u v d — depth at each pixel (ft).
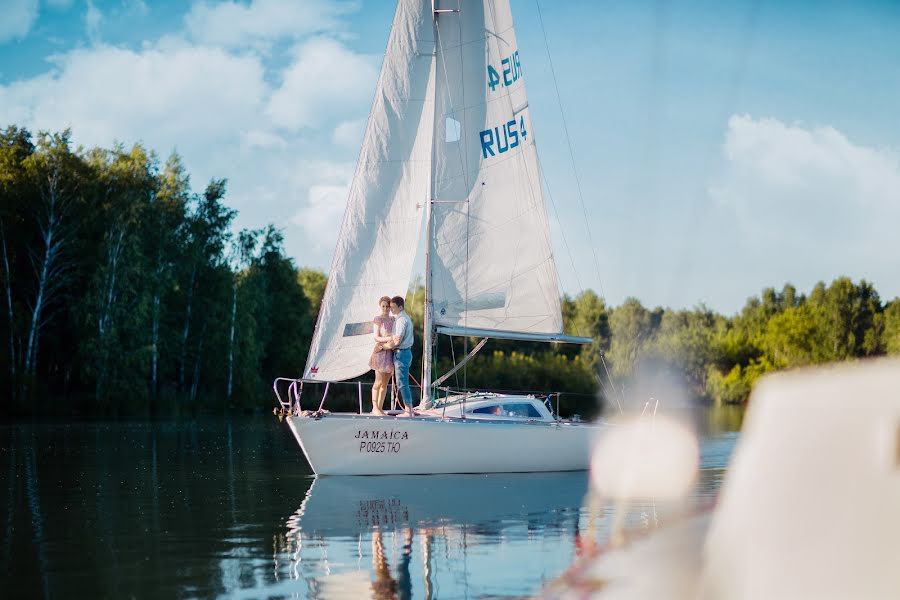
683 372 245.04
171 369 171.42
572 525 33.14
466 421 51.93
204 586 23.89
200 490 45.47
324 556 27.96
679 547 17.40
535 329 60.23
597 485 46.88
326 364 54.29
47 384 144.46
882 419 6.62
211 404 168.14
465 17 59.62
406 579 24.44
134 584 24.13
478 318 58.95
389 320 53.72
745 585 7.03
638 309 242.78
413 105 57.47
